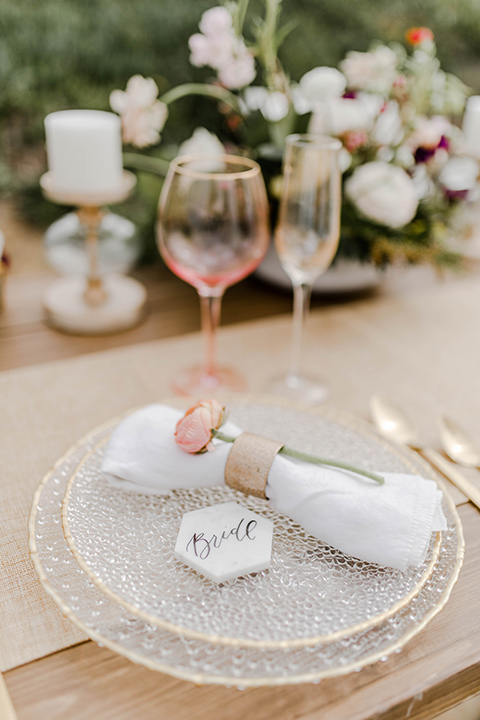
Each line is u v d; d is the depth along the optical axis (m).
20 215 2.38
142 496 0.61
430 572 0.54
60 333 0.98
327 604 0.52
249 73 1.04
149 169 1.29
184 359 0.91
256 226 0.81
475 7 2.88
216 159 0.84
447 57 2.91
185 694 0.50
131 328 1.00
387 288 1.18
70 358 0.92
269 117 1.06
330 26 2.88
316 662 0.48
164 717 0.49
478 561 0.60
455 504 0.66
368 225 1.03
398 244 1.05
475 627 0.55
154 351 0.93
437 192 1.13
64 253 1.04
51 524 0.58
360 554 0.55
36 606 0.55
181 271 0.83
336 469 0.61
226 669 0.48
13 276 1.19
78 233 1.05
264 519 0.58
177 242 0.81
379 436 0.69
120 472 0.60
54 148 0.99
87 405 0.80
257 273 1.16
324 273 1.07
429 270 1.27
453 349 0.97
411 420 0.78
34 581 0.57
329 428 0.70
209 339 0.87
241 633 0.49
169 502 0.61
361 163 1.05
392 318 1.06
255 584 0.54
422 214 1.10
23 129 2.52
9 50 2.41
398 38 2.99
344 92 1.10
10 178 2.46
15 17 2.41
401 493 0.58
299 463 0.61
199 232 0.79
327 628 0.50
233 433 0.64
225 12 1.02
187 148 1.08
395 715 0.51
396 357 0.94
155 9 2.59
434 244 1.10
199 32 2.67
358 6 2.89
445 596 0.53
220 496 0.62
